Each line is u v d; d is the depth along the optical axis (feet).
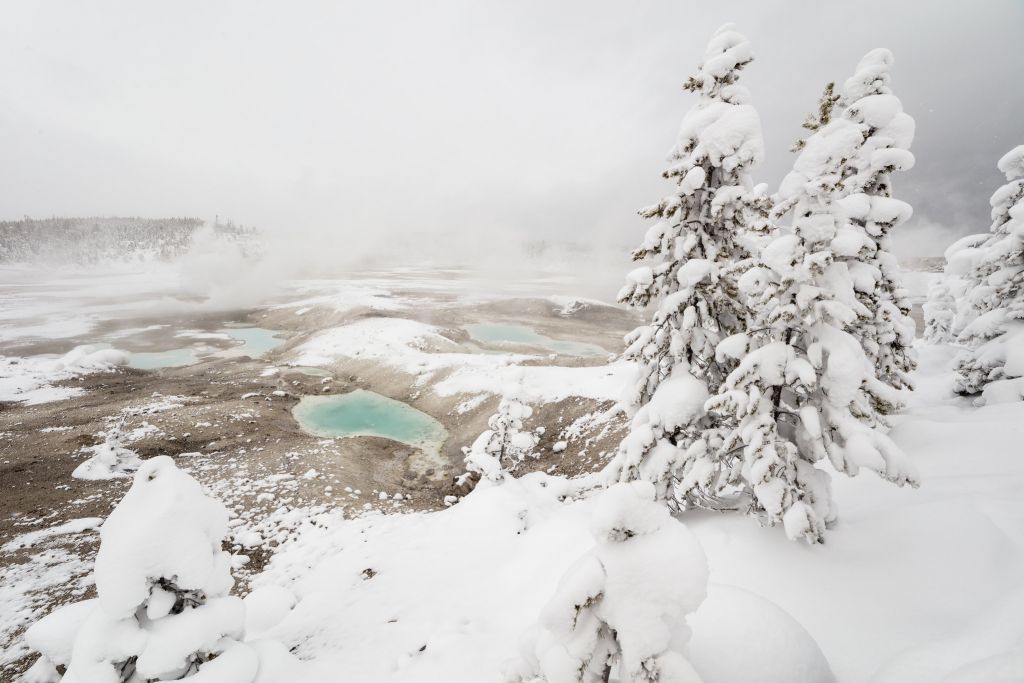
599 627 14.10
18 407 111.04
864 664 18.20
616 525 14.03
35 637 28.09
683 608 13.33
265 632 34.86
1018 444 34.40
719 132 26.91
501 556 39.65
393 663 25.63
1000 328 53.26
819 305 23.85
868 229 39.14
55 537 56.44
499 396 112.78
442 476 85.97
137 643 19.35
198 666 20.81
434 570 39.29
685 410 28.68
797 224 24.41
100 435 89.61
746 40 27.84
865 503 31.73
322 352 178.60
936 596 20.93
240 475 74.64
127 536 19.43
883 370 42.04
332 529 57.62
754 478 24.16
